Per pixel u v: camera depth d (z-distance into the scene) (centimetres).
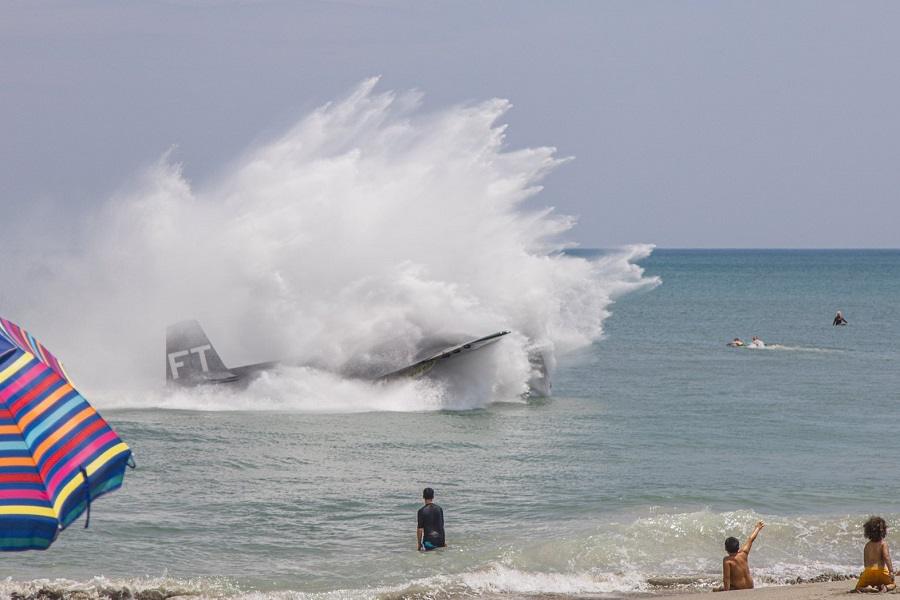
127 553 6072
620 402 13175
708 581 5647
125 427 10306
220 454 9012
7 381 2103
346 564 5953
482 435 10356
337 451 9312
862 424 11625
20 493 2022
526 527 6812
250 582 5569
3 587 5275
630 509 7350
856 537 6581
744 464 9069
